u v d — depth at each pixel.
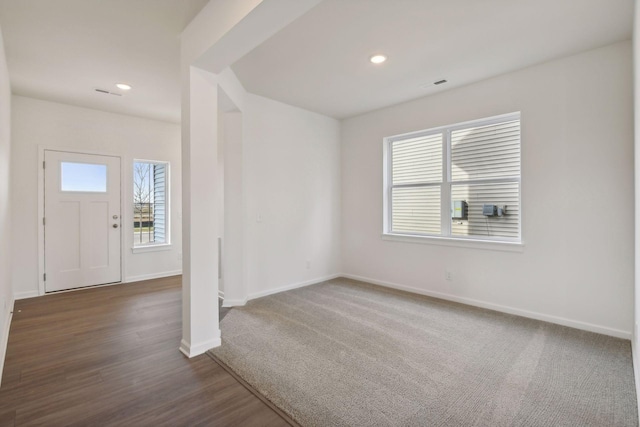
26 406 1.89
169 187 5.31
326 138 4.93
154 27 2.48
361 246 4.90
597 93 2.85
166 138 5.24
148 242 5.30
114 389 2.06
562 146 3.04
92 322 3.23
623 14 2.33
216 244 2.66
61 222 4.32
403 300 3.91
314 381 2.15
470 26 2.48
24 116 4.02
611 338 2.77
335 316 3.37
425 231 4.26
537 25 2.47
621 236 2.77
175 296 4.15
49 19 2.33
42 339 2.83
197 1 2.18
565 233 3.05
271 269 4.24
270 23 1.95
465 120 3.70
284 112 4.34
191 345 2.51
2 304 2.57
